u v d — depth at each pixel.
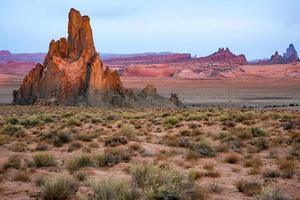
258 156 18.89
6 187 11.85
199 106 122.75
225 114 43.22
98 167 15.79
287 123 31.39
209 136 26.66
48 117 40.53
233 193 11.44
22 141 24.38
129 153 18.39
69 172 14.41
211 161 17.80
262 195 10.54
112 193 9.82
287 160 17.12
